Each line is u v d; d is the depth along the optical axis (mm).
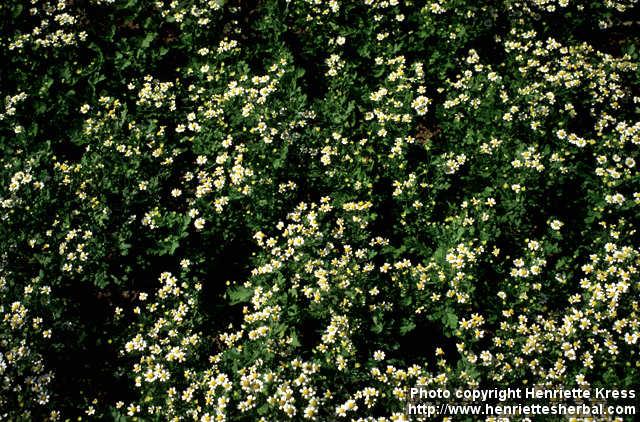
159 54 3650
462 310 3266
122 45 3646
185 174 3521
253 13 3756
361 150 3475
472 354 3188
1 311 3197
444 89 3553
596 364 3184
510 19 3660
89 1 3723
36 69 3621
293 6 3695
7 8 3670
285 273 3309
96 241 3328
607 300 3225
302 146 3461
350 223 3363
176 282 3379
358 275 3262
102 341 3314
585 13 3686
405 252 3404
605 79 3539
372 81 3637
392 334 3273
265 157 3441
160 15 3715
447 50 3635
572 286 3316
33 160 3422
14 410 3150
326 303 3240
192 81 3664
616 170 3406
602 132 3506
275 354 3189
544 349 3189
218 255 3418
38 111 3537
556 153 3367
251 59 3672
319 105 3553
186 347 3230
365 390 3139
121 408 3234
